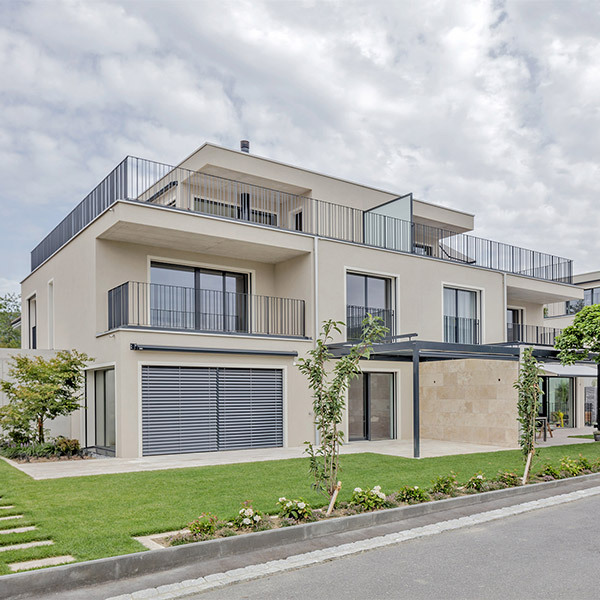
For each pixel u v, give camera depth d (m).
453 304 20.53
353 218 18.77
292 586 5.16
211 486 9.16
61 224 18.55
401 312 18.52
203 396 14.47
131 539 6.10
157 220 13.90
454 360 17.86
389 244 19.91
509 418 15.98
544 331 27.25
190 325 16.56
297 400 16.12
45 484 9.31
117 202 13.37
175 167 14.97
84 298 15.55
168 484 9.34
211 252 16.64
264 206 20.00
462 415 17.45
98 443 14.92
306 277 16.81
